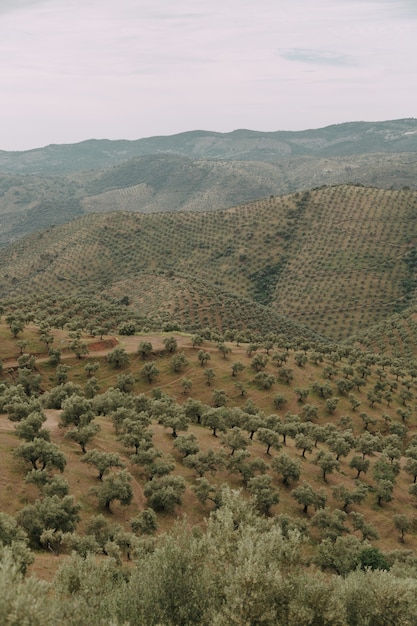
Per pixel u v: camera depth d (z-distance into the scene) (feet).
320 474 402.93
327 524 311.27
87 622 92.38
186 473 353.51
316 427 465.06
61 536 205.46
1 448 289.94
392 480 407.23
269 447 414.41
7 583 76.33
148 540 206.59
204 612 97.91
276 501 322.55
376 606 121.80
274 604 94.89
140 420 395.55
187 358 634.43
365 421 556.92
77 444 344.49
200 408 475.72
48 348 596.29
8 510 231.71
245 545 100.48
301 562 111.75
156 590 102.22
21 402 388.37
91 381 540.11
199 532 128.77
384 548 326.03
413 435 543.39
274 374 622.95
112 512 276.00
